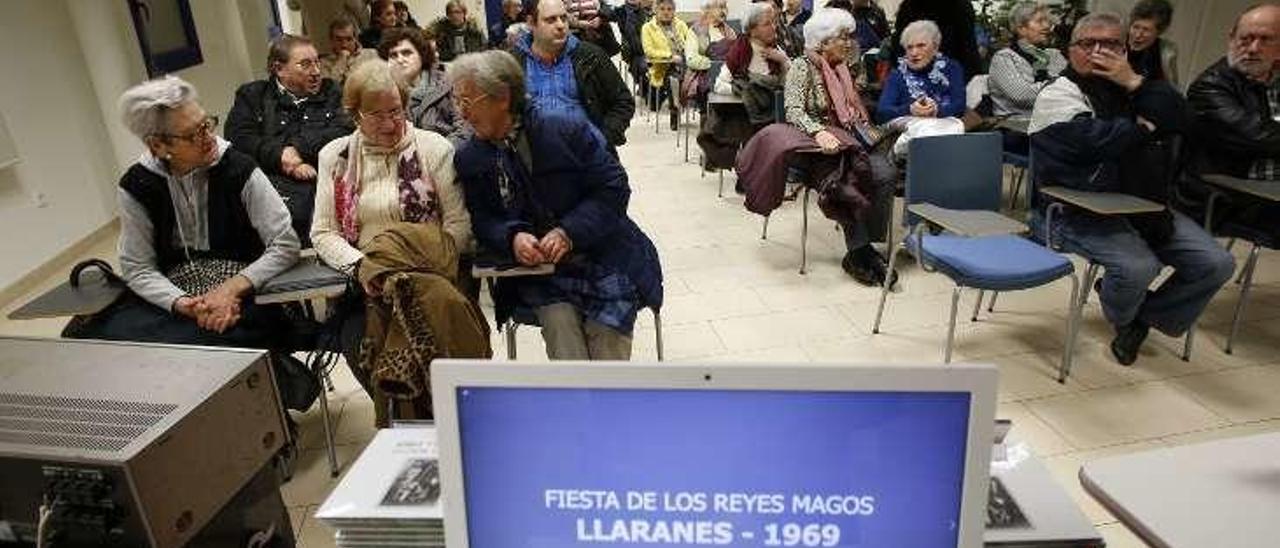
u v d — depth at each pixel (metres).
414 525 0.81
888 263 3.16
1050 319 2.97
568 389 0.68
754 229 4.04
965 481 0.68
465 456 0.70
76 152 4.02
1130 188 2.45
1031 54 3.98
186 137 1.82
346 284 1.94
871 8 5.47
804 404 0.67
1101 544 0.79
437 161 2.04
